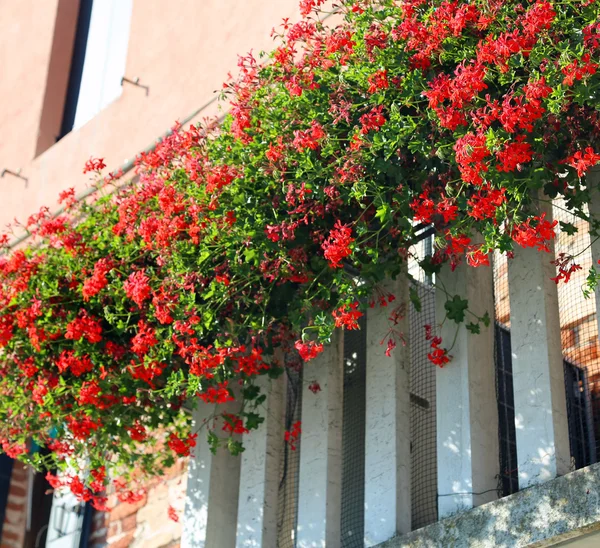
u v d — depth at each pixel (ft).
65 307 13.09
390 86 10.33
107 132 21.02
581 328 13.03
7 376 13.61
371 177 10.31
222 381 12.10
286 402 13.50
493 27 9.74
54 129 23.32
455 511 10.60
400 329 12.17
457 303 11.16
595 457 11.79
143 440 13.48
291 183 10.63
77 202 14.38
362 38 10.74
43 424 14.03
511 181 9.45
